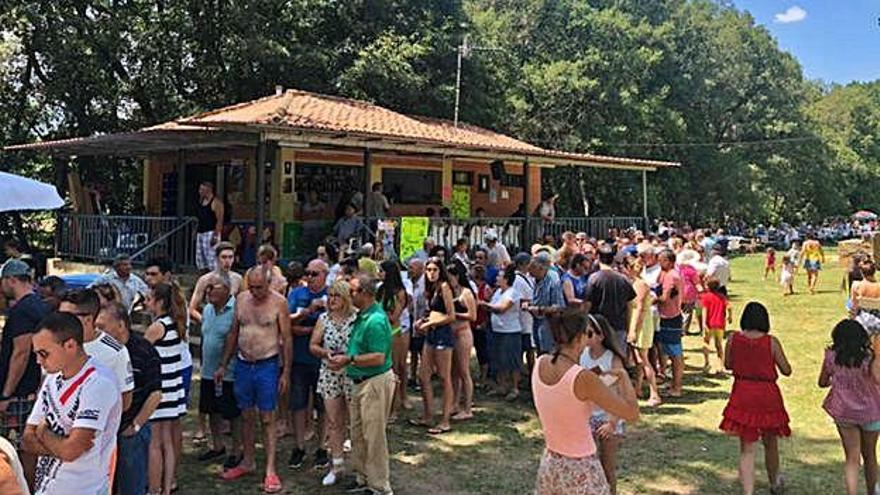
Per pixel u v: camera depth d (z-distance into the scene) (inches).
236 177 673.0
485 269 403.9
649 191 1497.3
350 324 247.6
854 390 222.8
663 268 375.2
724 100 1962.4
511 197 863.7
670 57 1713.8
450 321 315.6
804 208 2598.4
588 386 161.3
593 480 162.6
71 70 911.7
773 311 688.4
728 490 248.7
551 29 1520.7
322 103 686.5
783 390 389.1
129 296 323.3
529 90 1368.1
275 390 246.4
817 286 921.5
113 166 1007.6
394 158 727.7
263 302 247.1
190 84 1003.9
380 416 236.1
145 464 197.2
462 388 342.3
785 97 2132.1
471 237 639.1
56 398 143.3
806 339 539.5
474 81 1123.3
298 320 272.2
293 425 271.3
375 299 241.8
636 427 323.0
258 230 497.7
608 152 1403.8
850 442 224.5
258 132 494.9
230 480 253.1
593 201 1486.2
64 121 982.4
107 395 144.6
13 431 217.6
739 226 2095.2
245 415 249.6
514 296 359.6
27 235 975.6
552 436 165.6
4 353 221.1
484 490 248.1
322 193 676.1
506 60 1325.0
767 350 229.9
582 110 1393.9
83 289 181.8
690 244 589.0
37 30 896.3
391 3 1052.5
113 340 177.5
